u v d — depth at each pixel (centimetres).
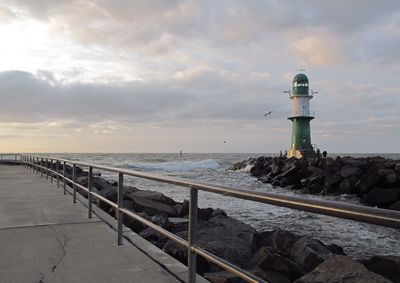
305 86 4728
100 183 1755
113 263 481
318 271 573
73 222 735
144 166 5997
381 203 2338
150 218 956
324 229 1247
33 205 958
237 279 582
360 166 3088
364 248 1038
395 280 657
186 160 9069
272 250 722
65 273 446
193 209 369
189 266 377
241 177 4672
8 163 3734
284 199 237
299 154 4588
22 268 464
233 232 871
